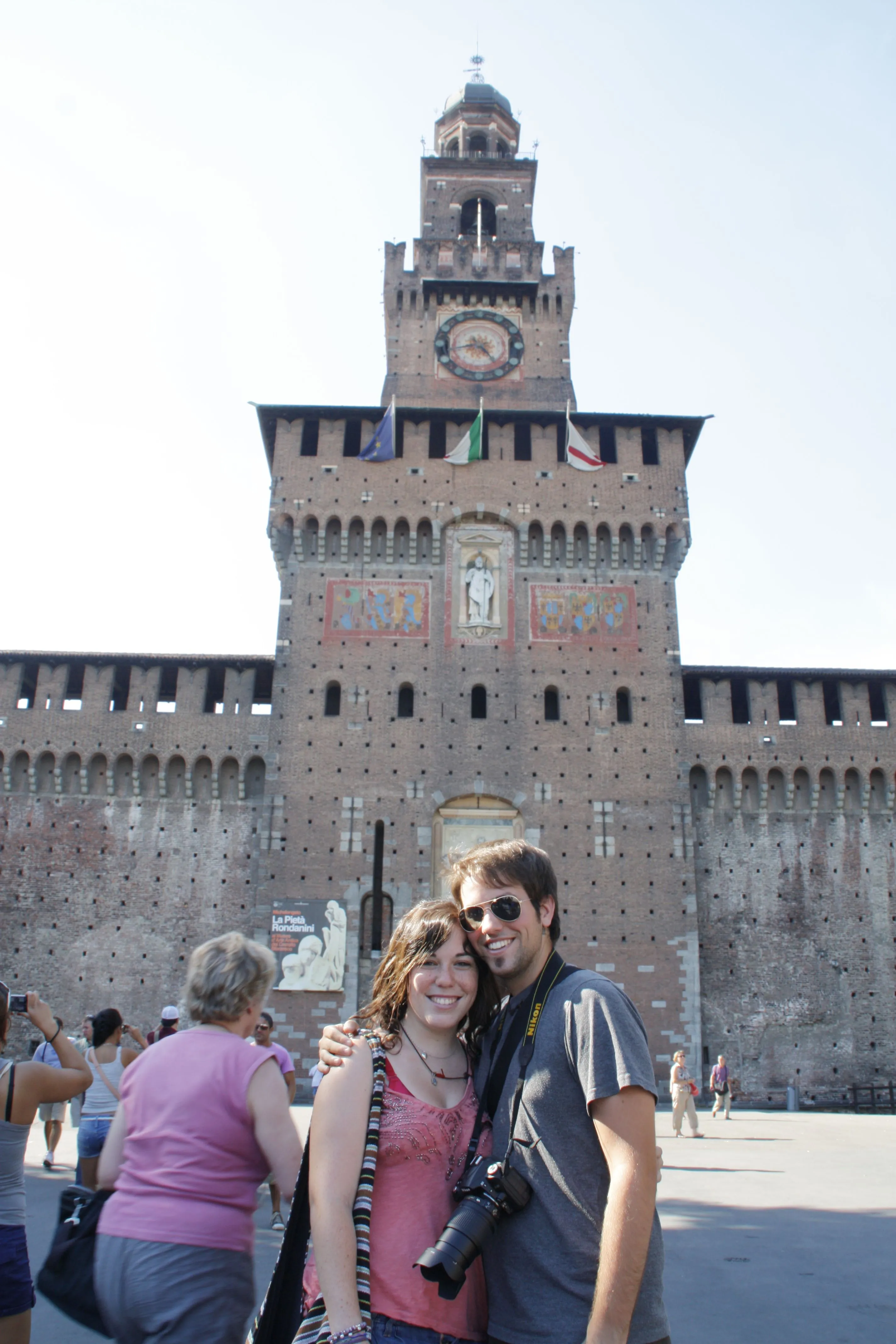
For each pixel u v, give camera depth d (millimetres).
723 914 47469
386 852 46094
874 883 47938
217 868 47188
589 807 47250
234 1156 6578
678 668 50000
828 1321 11391
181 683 49812
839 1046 45750
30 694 54188
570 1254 5336
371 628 49969
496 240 63875
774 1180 21812
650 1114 5270
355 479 52312
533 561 51656
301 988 43688
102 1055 12977
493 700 48844
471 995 6117
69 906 46438
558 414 53000
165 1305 6098
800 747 49438
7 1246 7371
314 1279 5453
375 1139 5488
